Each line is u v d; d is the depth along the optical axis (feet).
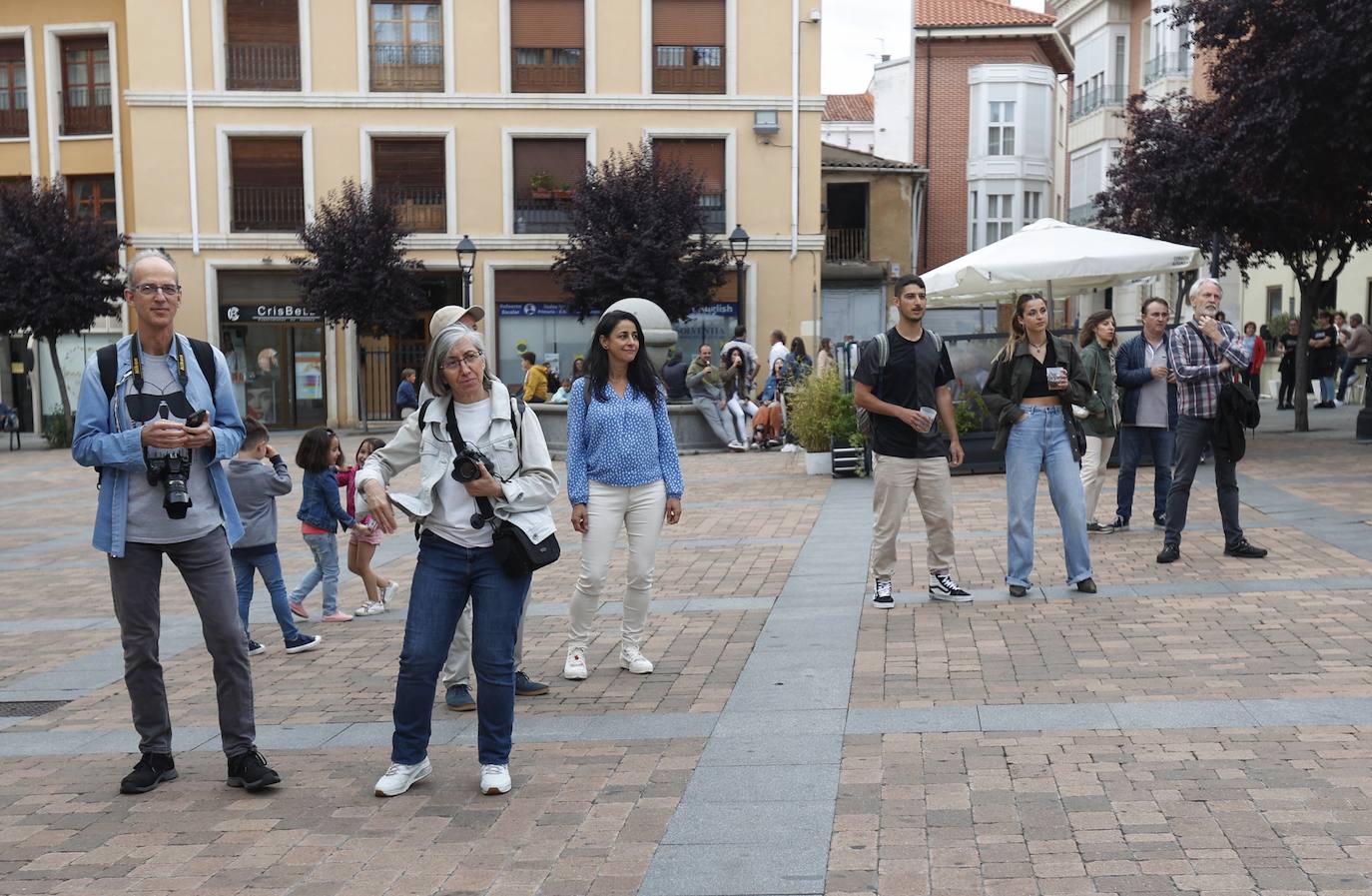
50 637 28.89
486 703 16.58
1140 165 67.10
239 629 17.22
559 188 105.09
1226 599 25.91
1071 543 27.43
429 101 103.65
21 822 16.19
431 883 13.66
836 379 55.06
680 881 13.35
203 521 17.02
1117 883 12.74
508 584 16.65
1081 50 138.21
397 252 97.86
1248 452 53.93
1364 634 22.47
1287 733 17.13
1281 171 55.31
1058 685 20.21
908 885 12.94
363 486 16.63
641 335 22.40
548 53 104.83
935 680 20.94
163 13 102.83
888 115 153.48
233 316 104.94
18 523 51.11
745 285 105.60
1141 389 35.50
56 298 94.22
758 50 104.53
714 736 18.49
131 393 16.80
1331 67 49.73
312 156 103.76
